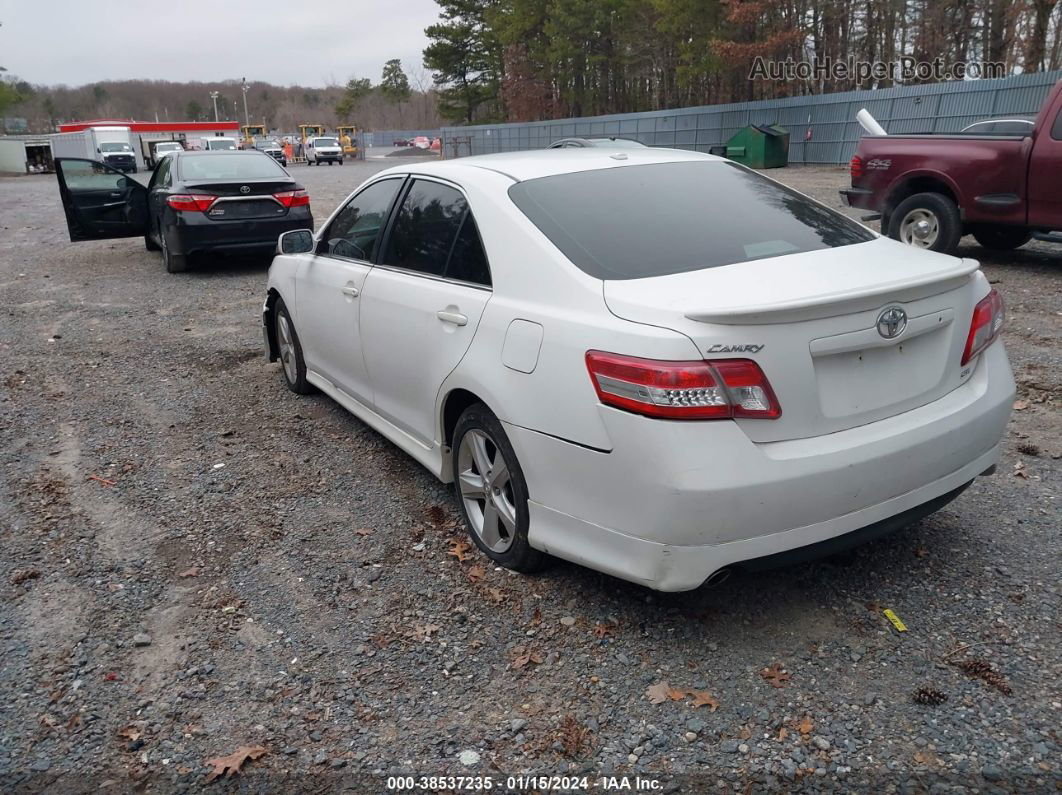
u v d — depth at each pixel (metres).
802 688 2.77
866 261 3.15
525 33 58.59
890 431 2.88
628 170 3.78
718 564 2.71
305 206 11.58
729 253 3.19
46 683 2.97
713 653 2.96
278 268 5.80
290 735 2.69
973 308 3.15
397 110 114.50
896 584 3.32
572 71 55.59
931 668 2.84
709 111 37.16
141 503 4.39
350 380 4.87
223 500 4.39
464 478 3.69
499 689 2.85
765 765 2.47
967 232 9.92
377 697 2.84
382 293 4.19
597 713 2.71
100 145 51.94
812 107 32.62
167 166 11.97
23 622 3.35
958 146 9.09
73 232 12.39
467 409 3.55
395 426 4.41
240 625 3.28
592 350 2.82
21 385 6.58
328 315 4.92
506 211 3.44
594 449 2.83
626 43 50.81
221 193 10.97
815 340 2.70
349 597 3.44
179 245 11.00
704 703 2.72
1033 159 8.49
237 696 2.88
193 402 6.03
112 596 3.51
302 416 5.63
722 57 39.47
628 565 2.84
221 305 9.40
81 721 2.78
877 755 2.48
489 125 52.50
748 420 2.66
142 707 2.84
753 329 2.63
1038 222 8.62
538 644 3.07
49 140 62.09
